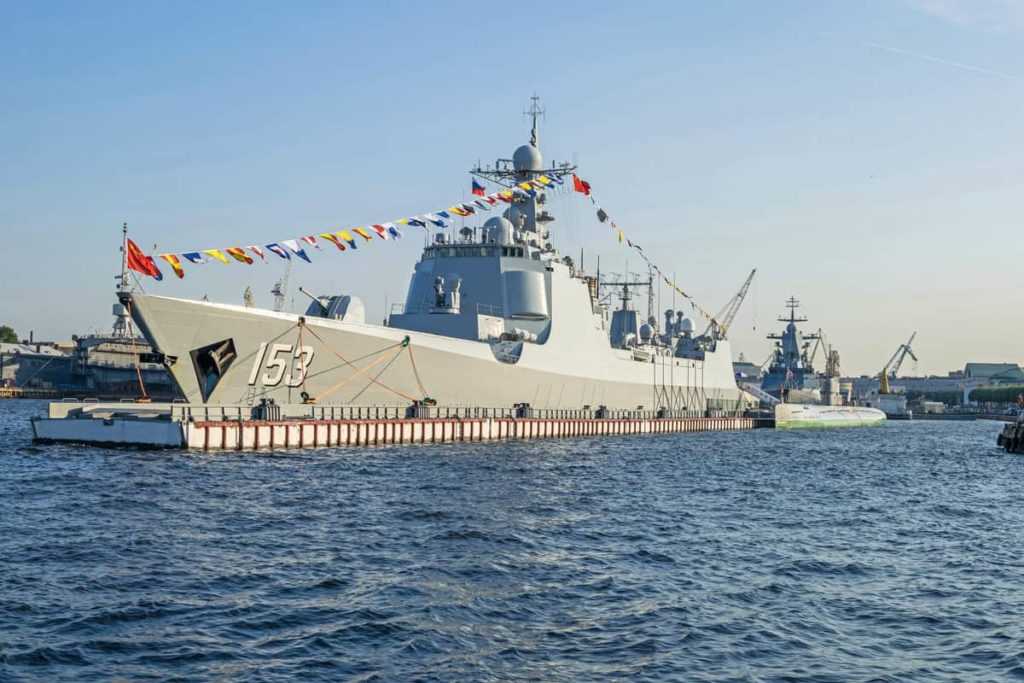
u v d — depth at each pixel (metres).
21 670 19.58
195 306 55.16
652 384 111.75
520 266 84.62
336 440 61.78
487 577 28.23
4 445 60.12
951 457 87.62
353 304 66.94
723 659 21.70
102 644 21.23
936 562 33.38
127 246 52.59
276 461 52.97
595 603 26.03
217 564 28.61
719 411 135.00
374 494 42.81
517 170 88.69
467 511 39.38
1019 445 95.12
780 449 91.56
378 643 21.92
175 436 55.00
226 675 19.72
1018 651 22.73
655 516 41.44
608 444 82.75
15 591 24.91
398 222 58.88
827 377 191.88
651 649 22.23
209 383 57.75
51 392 189.38
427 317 78.50
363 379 65.06
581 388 91.81
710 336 136.38
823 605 26.75
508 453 66.00
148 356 55.56
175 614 23.53
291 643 21.73
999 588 29.34
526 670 20.66
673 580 29.08
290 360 60.47
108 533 32.50
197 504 38.53
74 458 51.84
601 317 97.31
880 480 62.97
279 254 52.28
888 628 24.64
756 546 35.28
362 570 28.44
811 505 48.06
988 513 47.06
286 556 29.95
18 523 33.91
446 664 20.78
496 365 76.50
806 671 21.08
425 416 69.19
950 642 23.50
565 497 45.75
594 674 20.53
